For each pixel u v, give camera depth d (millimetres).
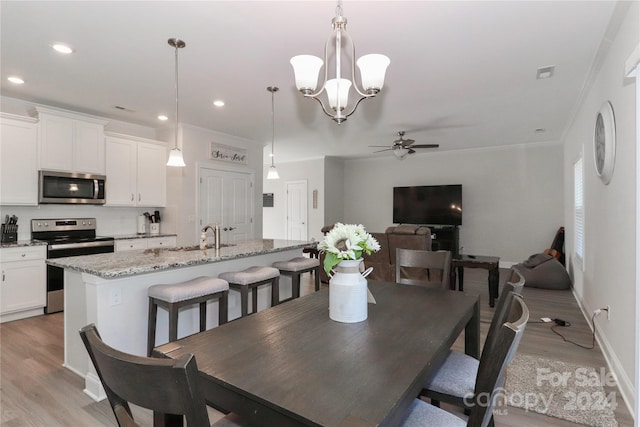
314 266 3896
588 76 3348
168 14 2328
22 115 4152
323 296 2025
